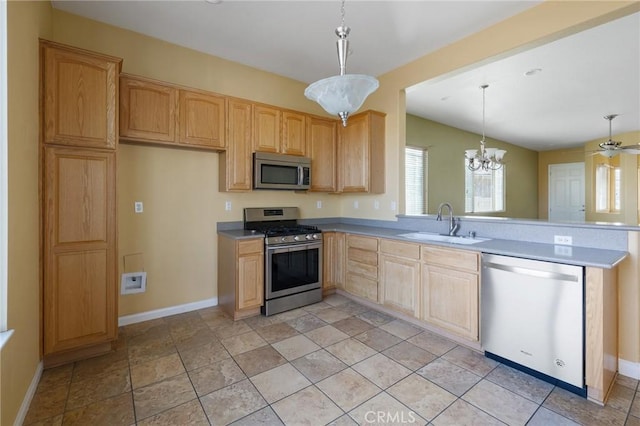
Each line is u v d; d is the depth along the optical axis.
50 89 2.07
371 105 3.94
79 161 2.19
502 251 2.16
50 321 2.09
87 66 2.21
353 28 2.77
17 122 1.64
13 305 1.57
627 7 2.01
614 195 7.12
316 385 1.96
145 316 2.98
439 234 3.18
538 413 1.70
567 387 1.91
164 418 1.67
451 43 3.03
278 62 3.49
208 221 3.33
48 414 1.69
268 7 2.48
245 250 3.02
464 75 3.65
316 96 1.81
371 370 2.13
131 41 2.84
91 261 2.25
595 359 1.77
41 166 2.05
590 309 1.79
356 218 4.22
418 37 2.92
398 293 2.98
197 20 2.67
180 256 3.16
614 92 4.18
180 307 3.17
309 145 3.76
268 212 3.72
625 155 6.36
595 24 2.21
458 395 1.86
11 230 1.55
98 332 2.28
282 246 3.23
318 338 2.62
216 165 3.37
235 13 2.56
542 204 8.84
